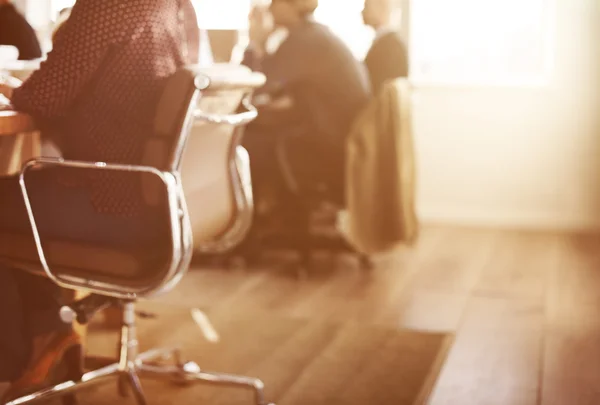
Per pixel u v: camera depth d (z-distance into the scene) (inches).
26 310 84.3
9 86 85.8
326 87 164.9
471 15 218.4
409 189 164.4
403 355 117.0
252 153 167.6
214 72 76.9
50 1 173.6
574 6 205.9
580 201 211.0
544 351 119.3
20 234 79.7
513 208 215.2
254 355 116.5
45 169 79.4
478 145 215.8
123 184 76.3
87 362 96.6
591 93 207.2
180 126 73.9
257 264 171.6
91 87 76.8
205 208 85.5
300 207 165.6
